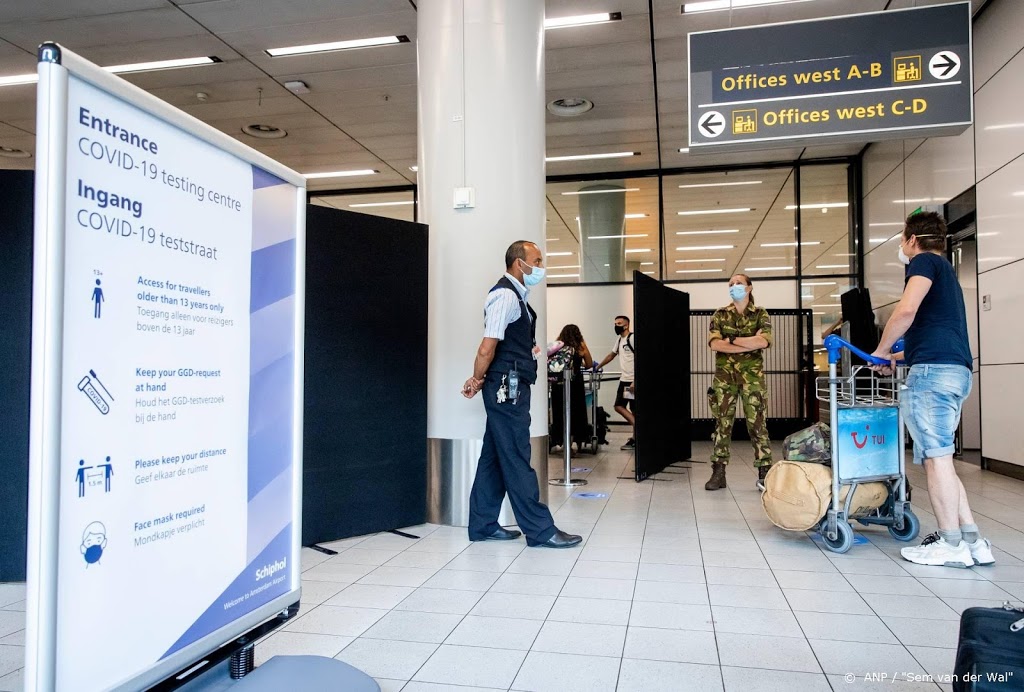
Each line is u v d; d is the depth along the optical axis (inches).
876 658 80.4
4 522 118.0
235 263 64.1
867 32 156.8
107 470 49.9
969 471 225.5
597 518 159.8
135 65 258.7
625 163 367.6
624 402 297.9
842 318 329.4
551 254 390.9
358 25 228.8
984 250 222.5
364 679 68.1
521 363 132.6
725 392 200.2
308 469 135.9
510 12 157.0
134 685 51.8
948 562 118.3
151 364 54.1
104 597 49.8
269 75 267.4
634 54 246.2
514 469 132.8
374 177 404.5
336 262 141.4
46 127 43.9
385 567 120.6
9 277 118.0
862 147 339.0
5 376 117.6
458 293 154.8
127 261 51.4
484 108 155.0
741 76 161.9
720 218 374.9
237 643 66.9
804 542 136.6
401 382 152.4
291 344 72.2
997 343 216.2
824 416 329.4
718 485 198.4
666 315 234.1
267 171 68.2
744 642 85.4
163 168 55.1
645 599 102.1
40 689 43.7
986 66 219.5
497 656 81.7
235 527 64.3
